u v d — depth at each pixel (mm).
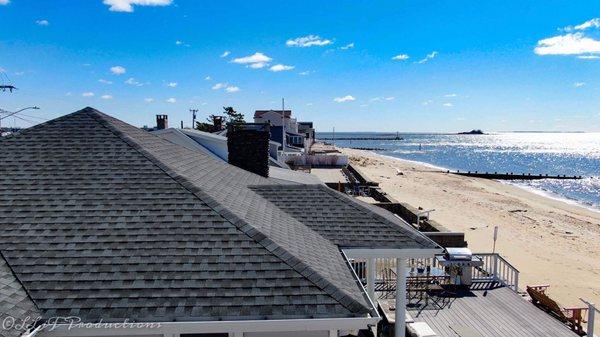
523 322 11906
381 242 9203
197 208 8320
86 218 7871
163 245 7363
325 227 9750
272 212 9875
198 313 6191
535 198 53281
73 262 6918
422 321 11891
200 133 23391
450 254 13688
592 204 50688
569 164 116562
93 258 7016
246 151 16469
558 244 28625
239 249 7383
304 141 71188
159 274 6789
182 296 6434
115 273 6758
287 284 6742
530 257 25250
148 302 6305
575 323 12266
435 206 42094
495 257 15070
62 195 8438
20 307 6008
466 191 55219
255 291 6590
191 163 11711
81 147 10141
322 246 8617
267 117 72250
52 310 6082
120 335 6270
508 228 33062
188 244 7422
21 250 7098
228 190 10359
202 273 6855
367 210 10609
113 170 9352
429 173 76812
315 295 6582
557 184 69938
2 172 9055
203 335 7012
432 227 23266
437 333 11273
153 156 10008
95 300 6281
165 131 22359
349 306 6410
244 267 7020
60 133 10656
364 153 131000
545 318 12164
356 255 9008
